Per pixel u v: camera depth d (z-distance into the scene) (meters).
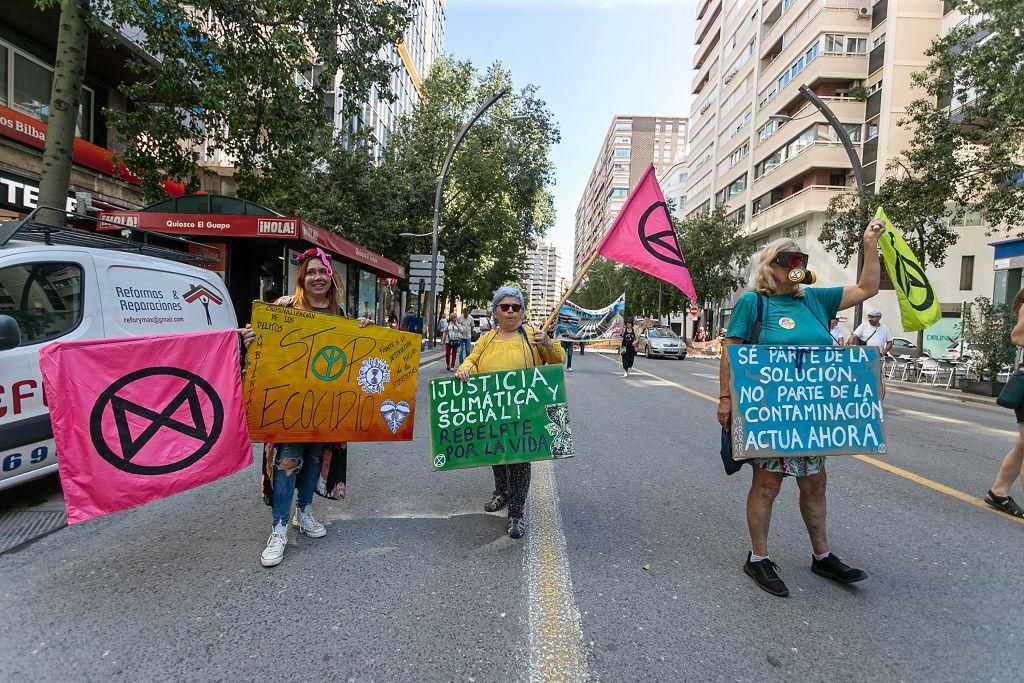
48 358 2.88
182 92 8.66
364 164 22.67
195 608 2.84
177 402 3.24
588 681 2.32
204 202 11.80
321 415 3.60
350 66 9.38
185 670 2.35
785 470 3.14
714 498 4.80
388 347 3.75
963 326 15.40
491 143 29.73
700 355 34.34
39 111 13.36
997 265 17.69
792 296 3.27
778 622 2.81
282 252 13.67
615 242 4.08
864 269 3.21
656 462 6.07
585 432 7.73
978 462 6.41
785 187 42.03
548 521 4.16
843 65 35.50
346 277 16.98
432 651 2.51
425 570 3.30
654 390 12.97
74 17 7.26
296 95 9.34
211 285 6.24
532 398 3.79
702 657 2.51
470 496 4.72
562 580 3.20
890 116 33.03
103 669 2.36
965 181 18.30
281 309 3.56
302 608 2.85
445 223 29.83
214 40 8.63
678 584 3.19
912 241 18.75
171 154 9.30
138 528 3.90
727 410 3.17
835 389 3.17
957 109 26.78
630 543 3.77
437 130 30.03
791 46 39.81
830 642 2.65
